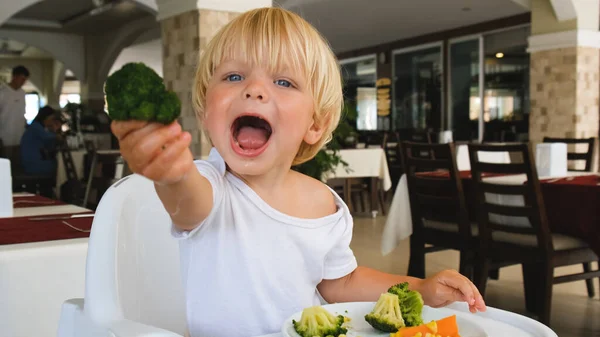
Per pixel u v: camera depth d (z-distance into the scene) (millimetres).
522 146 2719
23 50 14891
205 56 768
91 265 784
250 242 755
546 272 2738
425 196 3365
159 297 906
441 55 9930
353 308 735
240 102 678
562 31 6512
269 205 793
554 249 2795
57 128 6980
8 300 1366
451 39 9711
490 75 9141
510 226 2861
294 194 834
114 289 778
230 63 727
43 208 2090
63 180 6152
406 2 7766
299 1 7500
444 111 9945
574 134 6484
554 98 6656
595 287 3639
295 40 732
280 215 771
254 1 4344
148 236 895
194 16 4234
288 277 778
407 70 10695
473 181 3000
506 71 8875
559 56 6578
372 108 11602
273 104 684
